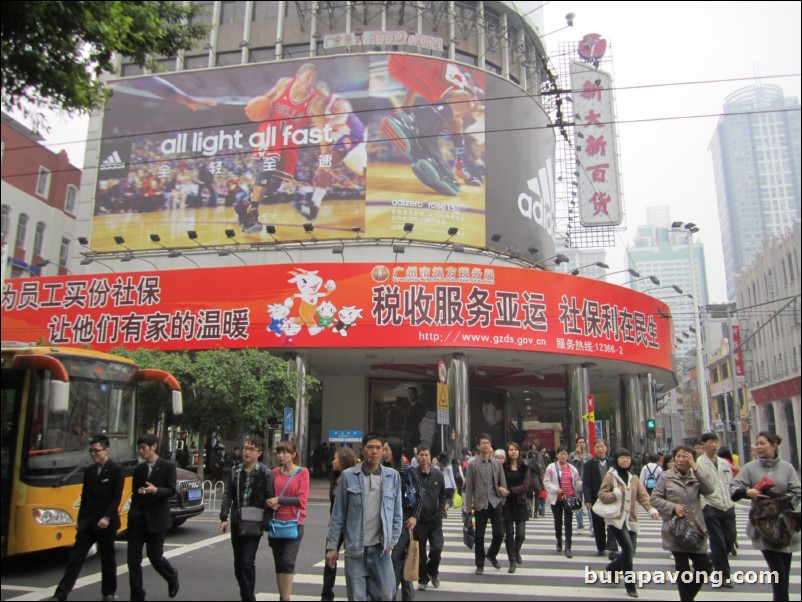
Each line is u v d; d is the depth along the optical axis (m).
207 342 22.94
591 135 33.34
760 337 44.19
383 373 29.36
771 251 41.66
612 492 7.50
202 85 28.92
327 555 5.67
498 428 34.72
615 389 38.31
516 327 22.72
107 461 7.12
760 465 6.30
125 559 9.53
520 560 8.77
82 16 8.59
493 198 27.94
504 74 32.09
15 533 8.24
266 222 27.06
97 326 23.84
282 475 6.64
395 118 27.22
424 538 7.54
